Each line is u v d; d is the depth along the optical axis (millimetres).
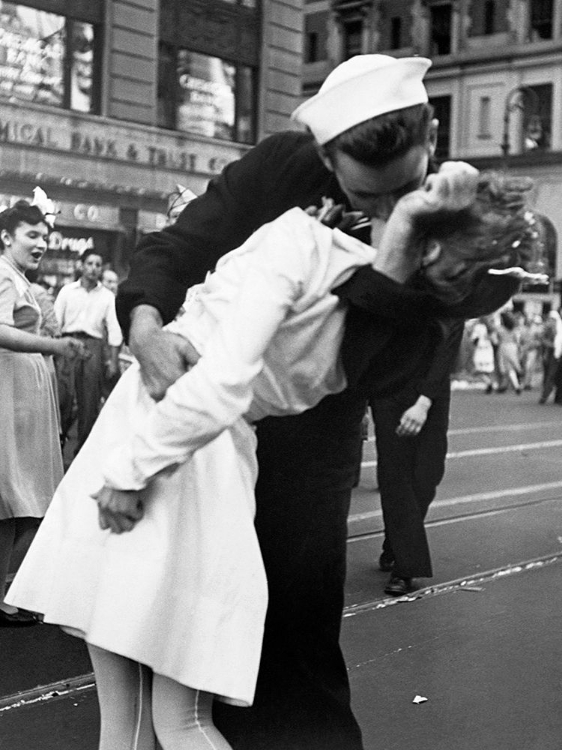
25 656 4484
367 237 2453
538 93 42500
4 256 5086
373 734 3752
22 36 20312
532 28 42844
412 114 2148
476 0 43875
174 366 2273
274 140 2611
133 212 22281
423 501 5699
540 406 20984
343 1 46469
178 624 2186
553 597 5680
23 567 2342
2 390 4934
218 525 2215
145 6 22297
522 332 27953
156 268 2553
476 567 6336
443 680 4328
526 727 3848
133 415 2328
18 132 20156
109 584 2186
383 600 5562
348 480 2588
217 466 2248
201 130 23984
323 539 2553
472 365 27688
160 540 2191
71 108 21297
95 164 21547
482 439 13719
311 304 2201
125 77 22047
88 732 3689
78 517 2295
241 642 2186
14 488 4879
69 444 11188
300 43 25812
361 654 4641
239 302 2168
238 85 24734
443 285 2107
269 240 2225
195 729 2328
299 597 2539
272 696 2518
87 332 10062
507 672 4438
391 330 2234
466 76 44188
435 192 2018
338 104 2150
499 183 2041
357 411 2492
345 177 2221
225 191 2611
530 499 8883
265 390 2291
